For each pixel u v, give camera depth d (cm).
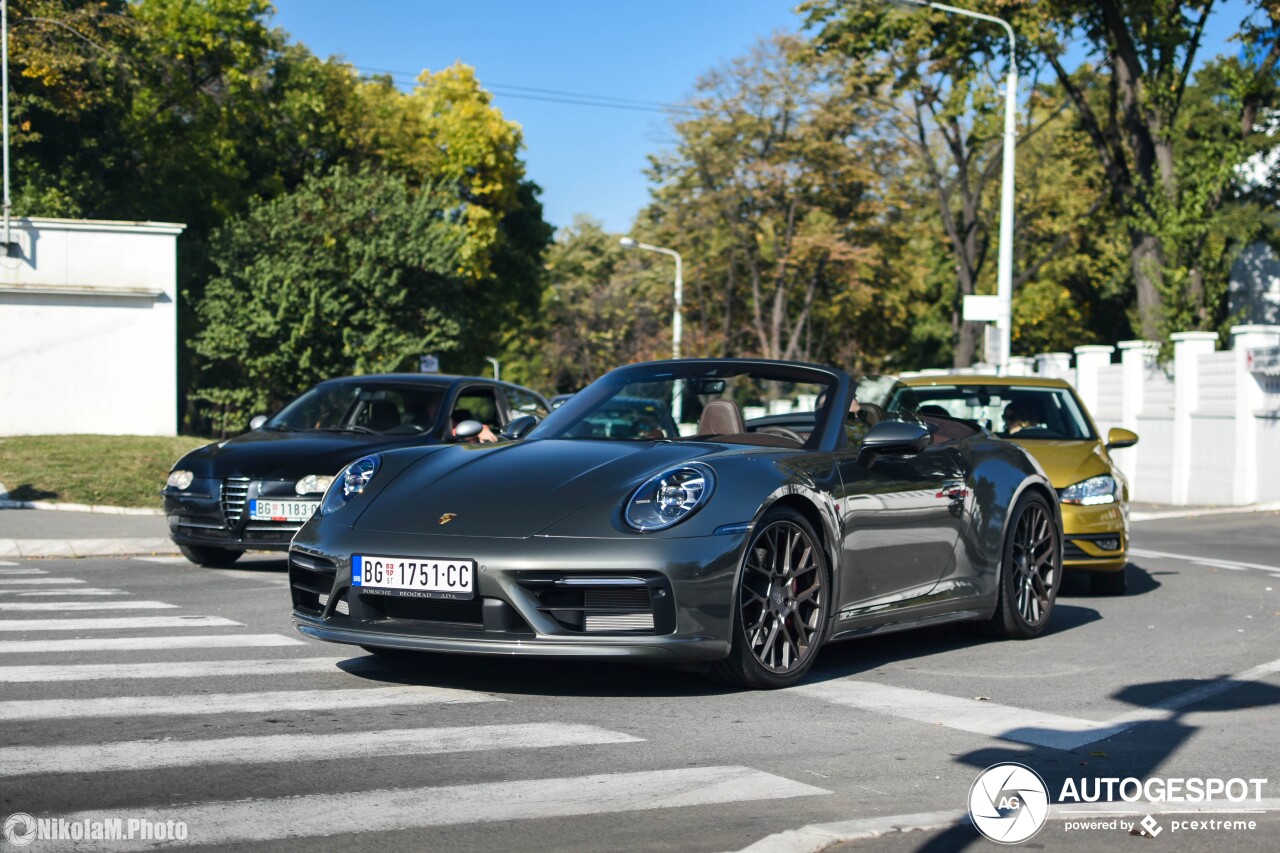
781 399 637
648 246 4681
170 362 2472
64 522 1380
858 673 599
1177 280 2561
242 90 4125
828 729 475
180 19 3997
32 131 3350
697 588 502
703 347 4662
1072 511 909
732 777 403
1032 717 505
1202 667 637
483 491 533
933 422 721
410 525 522
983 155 4453
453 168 4716
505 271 5025
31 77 3150
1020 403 1023
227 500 986
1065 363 2936
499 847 331
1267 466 2211
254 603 813
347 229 2664
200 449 1041
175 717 475
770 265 4619
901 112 3978
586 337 5347
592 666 586
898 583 620
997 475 707
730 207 4391
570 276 9781
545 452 570
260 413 2611
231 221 2723
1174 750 456
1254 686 584
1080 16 2897
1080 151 4231
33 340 2391
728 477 532
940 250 5606
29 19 3081
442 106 4791
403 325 2719
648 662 507
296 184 4416
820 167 4247
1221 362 2339
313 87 4356
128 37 3397
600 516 508
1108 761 438
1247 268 4269
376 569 513
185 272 3366
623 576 495
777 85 4253
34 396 2392
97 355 2428
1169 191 2661
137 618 740
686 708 505
